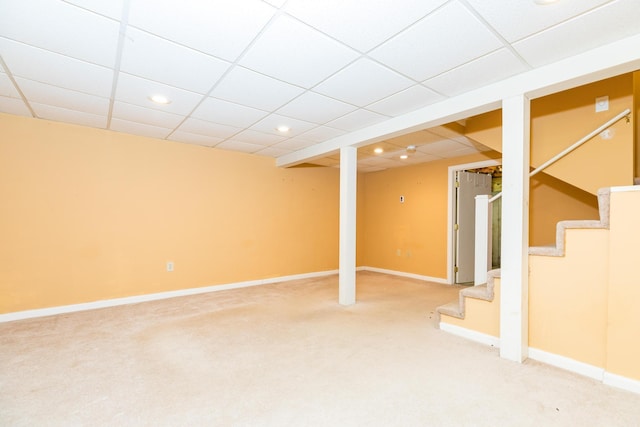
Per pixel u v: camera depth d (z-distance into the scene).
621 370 1.98
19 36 1.89
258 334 2.96
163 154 4.29
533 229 3.92
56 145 3.57
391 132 3.37
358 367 2.29
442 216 5.48
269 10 1.65
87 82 2.52
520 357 2.34
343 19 1.73
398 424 1.65
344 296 3.95
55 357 2.45
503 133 2.43
